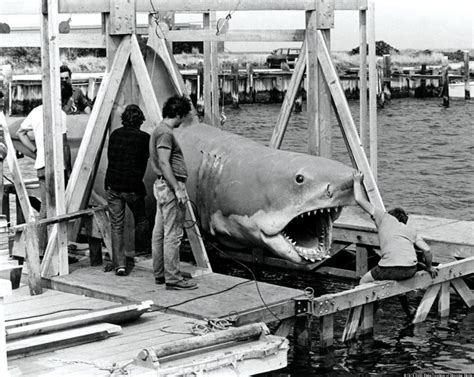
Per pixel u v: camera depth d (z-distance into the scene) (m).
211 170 9.92
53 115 9.35
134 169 9.32
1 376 5.62
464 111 37.56
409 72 41.91
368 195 11.09
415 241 9.16
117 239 9.35
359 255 11.25
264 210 9.23
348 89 40.47
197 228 9.52
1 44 12.73
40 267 9.34
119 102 10.13
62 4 9.40
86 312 7.64
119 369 6.34
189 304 8.17
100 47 9.96
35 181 13.55
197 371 6.50
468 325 9.35
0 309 5.60
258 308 8.02
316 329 9.06
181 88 11.43
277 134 11.66
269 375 7.83
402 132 32.12
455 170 24.17
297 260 9.23
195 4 10.34
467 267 9.78
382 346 8.63
